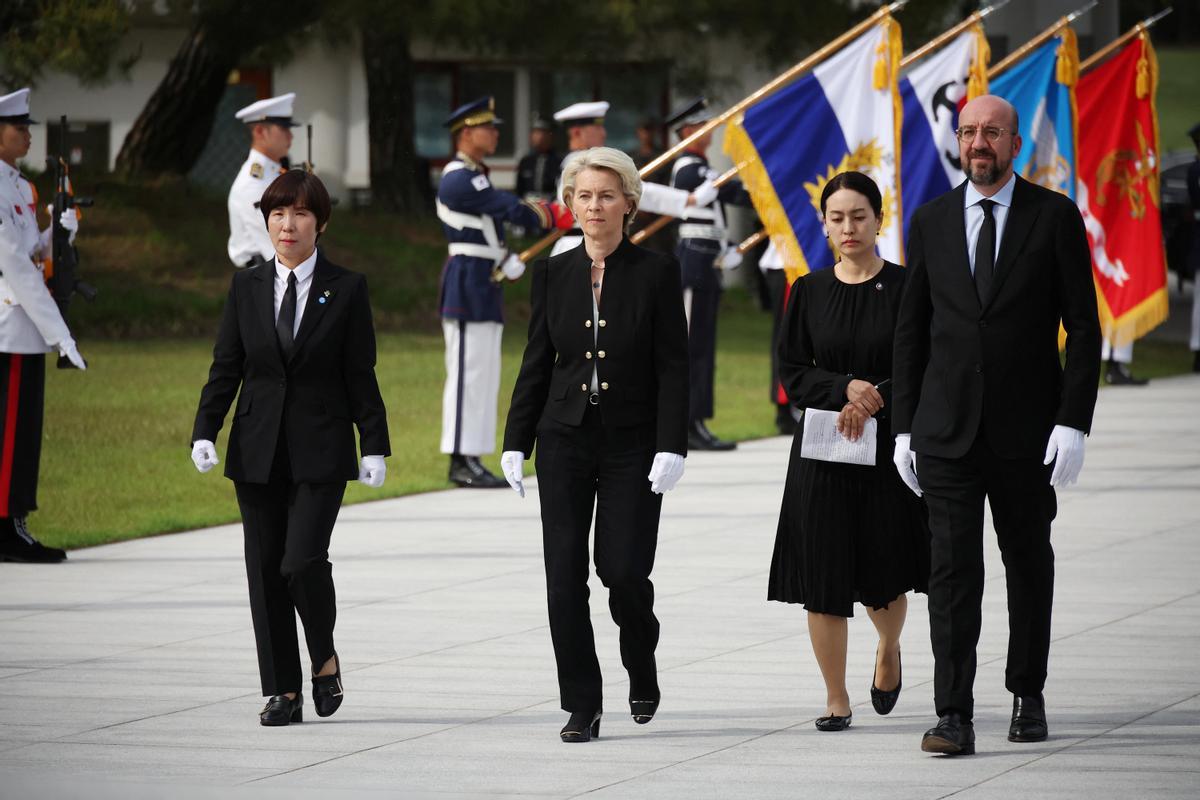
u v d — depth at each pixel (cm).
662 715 2145
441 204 4162
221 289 7812
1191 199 6450
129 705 2212
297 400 2134
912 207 3806
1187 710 2117
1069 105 4025
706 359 4744
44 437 4747
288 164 3938
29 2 7150
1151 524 3506
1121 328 4525
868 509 2072
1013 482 1989
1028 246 1980
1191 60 16588
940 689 1950
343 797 1797
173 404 5394
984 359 1977
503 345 7219
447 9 7219
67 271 3338
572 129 4612
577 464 2070
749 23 7850
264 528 2142
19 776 1884
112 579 3086
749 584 2980
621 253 2081
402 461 4538
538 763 1930
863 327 2094
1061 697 2188
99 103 10062
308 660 2478
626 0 7456
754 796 1786
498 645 2545
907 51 8069
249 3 7569
